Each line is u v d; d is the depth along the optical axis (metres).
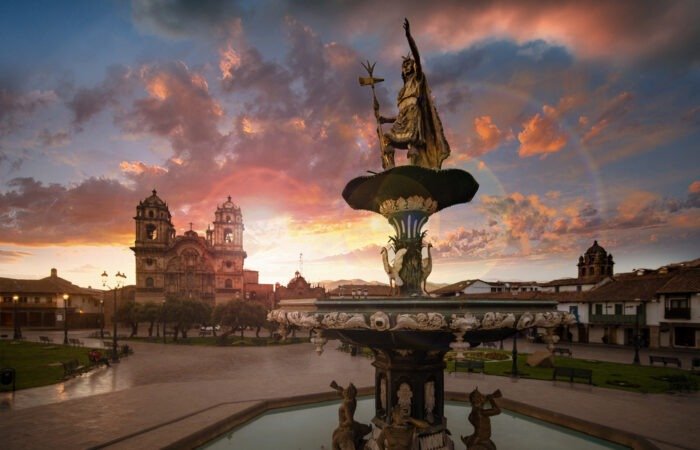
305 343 43.34
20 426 9.61
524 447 8.59
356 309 5.79
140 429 9.20
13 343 40.31
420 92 7.90
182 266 78.44
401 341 6.35
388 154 7.98
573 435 9.52
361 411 11.74
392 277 7.62
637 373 20.81
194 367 24.83
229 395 12.73
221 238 82.31
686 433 9.07
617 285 42.84
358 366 24.95
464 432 9.54
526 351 33.88
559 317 6.07
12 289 70.06
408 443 6.24
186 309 47.56
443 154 7.96
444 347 6.61
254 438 9.23
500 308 5.81
